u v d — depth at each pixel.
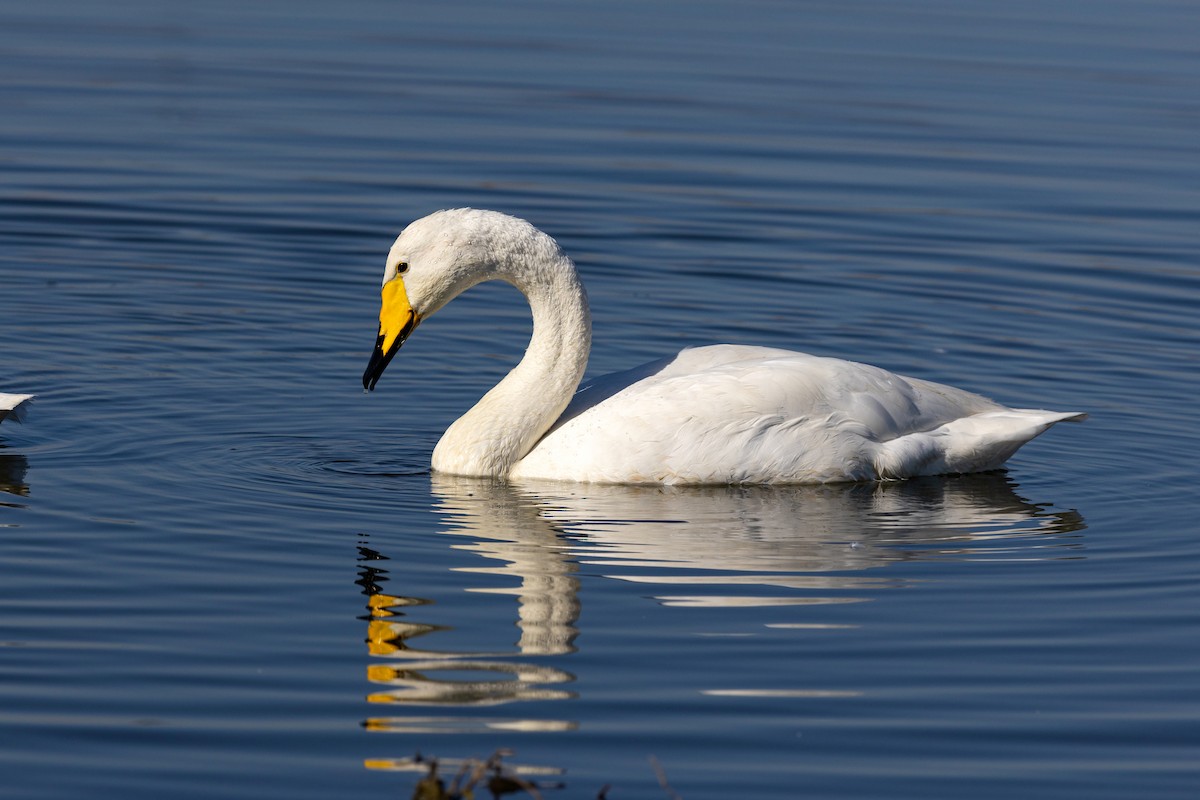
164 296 18.91
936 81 29.64
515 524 12.78
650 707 9.68
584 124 26.47
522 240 14.05
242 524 12.56
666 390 14.02
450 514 12.99
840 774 8.97
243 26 33.16
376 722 9.42
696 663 10.28
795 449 13.92
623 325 18.38
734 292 19.67
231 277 19.72
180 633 10.52
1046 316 19.09
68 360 16.62
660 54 31.39
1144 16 36.09
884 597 11.46
